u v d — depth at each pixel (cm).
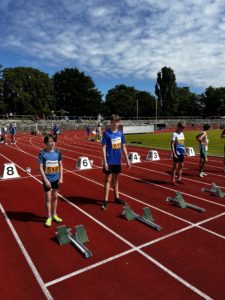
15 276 439
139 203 775
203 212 701
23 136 3562
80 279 429
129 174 1148
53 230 600
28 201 801
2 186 971
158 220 651
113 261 476
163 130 4866
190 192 879
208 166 1317
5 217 677
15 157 1677
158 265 463
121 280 425
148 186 953
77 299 387
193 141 2688
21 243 543
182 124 935
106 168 703
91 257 489
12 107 7269
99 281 424
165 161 1481
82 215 684
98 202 782
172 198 788
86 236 548
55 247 527
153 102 8975
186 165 1341
